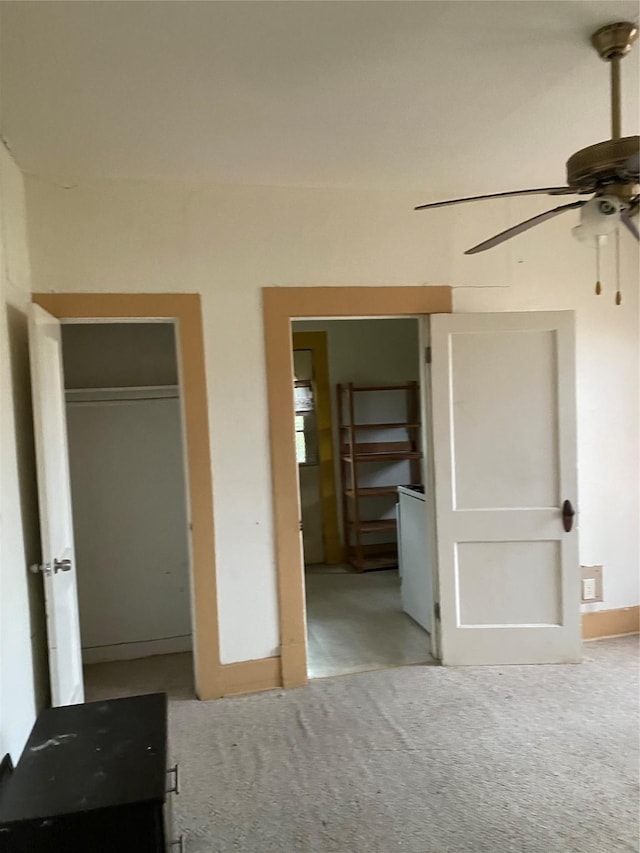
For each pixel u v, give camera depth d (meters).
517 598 3.53
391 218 3.47
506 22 1.93
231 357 3.29
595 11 1.88
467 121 2.63
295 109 2.46
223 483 3.31
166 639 3.97
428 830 2.20
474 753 2.67
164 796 1.56
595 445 3.78
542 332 3.46
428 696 3.20
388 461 6.06
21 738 2.36
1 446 2.35
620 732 2.80
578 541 3.49
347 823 2.26
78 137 2.64
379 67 2.17
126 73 2.15
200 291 3.24
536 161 3.11
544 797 2.36
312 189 3.36
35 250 3.04
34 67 2.09
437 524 3.53
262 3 1.78
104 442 3.85
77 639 3.07
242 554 3.34
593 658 3.59
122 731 1.88
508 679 3.36
